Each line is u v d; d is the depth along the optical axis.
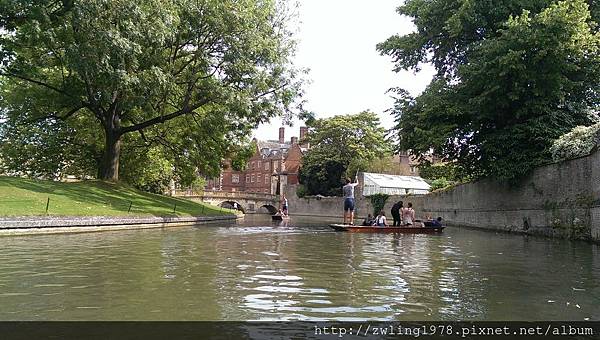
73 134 31.16
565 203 18.05
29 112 28.03
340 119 65.12
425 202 38.16
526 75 20.16
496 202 24.73
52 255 9.49
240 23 24.12
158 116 26.94
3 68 21.05
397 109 26.58
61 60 21.94
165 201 28.30
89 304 5.54
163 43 21.77
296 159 87.19
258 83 25.05
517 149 21.97
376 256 10.61
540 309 5.72
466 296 6.39
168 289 6.41
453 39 26.45
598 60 21.17
